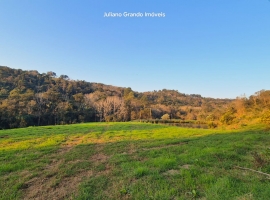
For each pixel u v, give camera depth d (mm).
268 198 4551
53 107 59469
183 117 86625
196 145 12984
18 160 9773
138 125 34969
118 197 5184
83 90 99562
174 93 158125
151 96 135125
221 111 54312
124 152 11727
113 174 7230
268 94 47312
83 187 5922
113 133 21875
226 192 5059
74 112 62000
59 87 90438
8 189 5934
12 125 43812
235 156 9023
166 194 5121
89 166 8555
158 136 19375
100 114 71750
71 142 15883
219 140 15000
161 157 9383
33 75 93375
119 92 117312
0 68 82625
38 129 25672
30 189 6070
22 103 52125
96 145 14234
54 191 5848
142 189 5590
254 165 7355
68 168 8172
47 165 9016
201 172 6914
